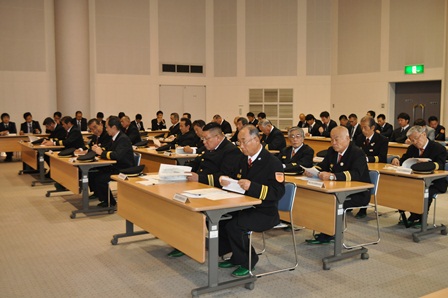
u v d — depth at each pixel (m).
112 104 13.73
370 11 12.90
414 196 4.95
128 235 4.82
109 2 13.52
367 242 4.82
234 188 3.61
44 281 3.74
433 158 5.32
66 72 12.77
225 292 3.50
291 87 14.24
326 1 13.96
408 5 12.09
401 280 3.79
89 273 3.92
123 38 13.73
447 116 11.20
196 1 14.42
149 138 10.11
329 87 14.09
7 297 3.42
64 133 8.98
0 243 4.77
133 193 4.32
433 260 4.29
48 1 13.02
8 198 7.07
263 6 14.27
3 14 12.59
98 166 6.04
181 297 3.42
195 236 3.25
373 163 5.84
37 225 5.49
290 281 3.75
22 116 12.93
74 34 12.72
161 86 14.22
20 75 12.84
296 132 5.35
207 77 14.65
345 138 4.57
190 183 4.11
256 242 4.82
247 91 14.52
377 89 12.86
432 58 11.67
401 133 9.22
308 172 4.51
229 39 14.52
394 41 12.41
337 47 13.81
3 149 11.16
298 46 14.14
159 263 4.17
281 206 3.99
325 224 4.11
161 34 14.13
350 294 3.49
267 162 3.77
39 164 8.41
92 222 5.63
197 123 6.75
